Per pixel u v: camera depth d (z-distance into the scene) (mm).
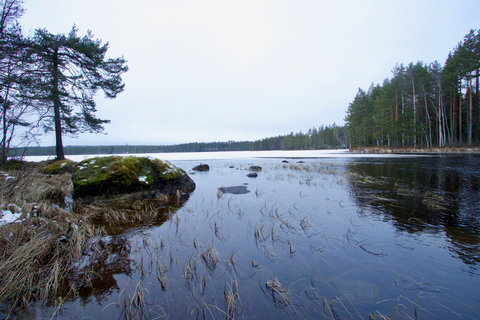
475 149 26812
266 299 2365
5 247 3078
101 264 3121
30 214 4332
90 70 15453
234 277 2781
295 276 2771
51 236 3580
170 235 4195
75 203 6418
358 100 47531
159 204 6617
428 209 5395
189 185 8969
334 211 5500
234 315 2139
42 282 2580
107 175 6949
